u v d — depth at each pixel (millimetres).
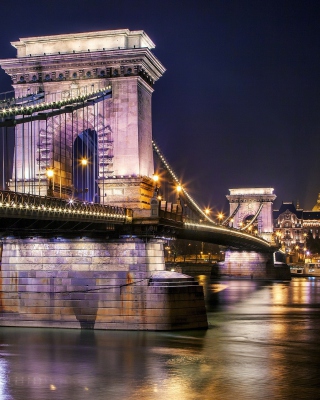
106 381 49562
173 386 48469
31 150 67500
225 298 115500
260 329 74000
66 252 68312
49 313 68125
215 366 54281
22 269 69062
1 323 68938
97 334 64812
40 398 45875
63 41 76250
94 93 70875
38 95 72625
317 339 67812
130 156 73312
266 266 184375
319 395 46750
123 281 67062
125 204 72688
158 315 66312
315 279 196500
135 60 73375
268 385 49031
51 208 54562
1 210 48344
